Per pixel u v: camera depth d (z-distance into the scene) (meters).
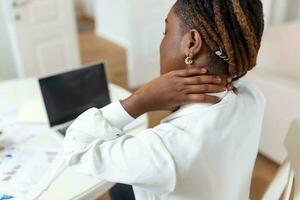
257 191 1.90
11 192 0.95
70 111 1.32
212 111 0.62
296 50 2.35
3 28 2.79
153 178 0.57
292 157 0.90
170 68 0.65
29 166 1.06
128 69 3.70
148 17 3.27
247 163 0.69
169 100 0.64
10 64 2.94
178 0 0.62
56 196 0.94
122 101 0.70
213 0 0.58
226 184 0.66
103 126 0.68
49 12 2.94
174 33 0.62
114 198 1.26
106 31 5.18
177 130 0.60
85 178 1.01
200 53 0.60
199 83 0.62
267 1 3.06
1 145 1.19
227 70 0.62
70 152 0.67
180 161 0.58
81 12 6.21
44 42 2.99
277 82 2.01
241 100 0.68
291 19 3.36
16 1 2.67
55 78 1.27
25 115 1.39
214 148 0.61
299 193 0.82
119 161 0.59
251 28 0.59
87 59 4.33
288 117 1.98
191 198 0.63
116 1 4.65
